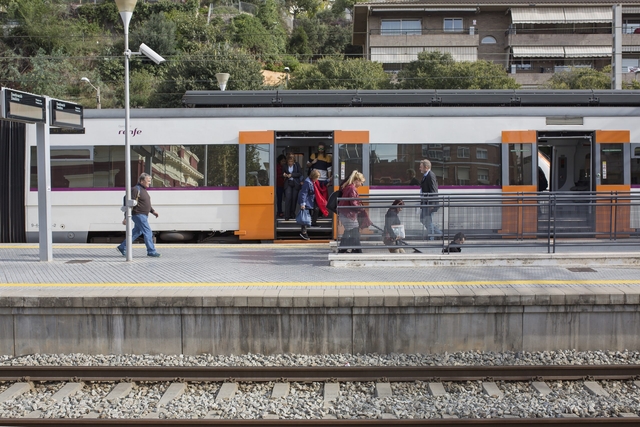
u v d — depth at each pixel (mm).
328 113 17016
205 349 9117
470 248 12172
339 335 9102
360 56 68500
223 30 63969
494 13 58062
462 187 17094
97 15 64000
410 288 9523
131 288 9695
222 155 17031
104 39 59062
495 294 9062
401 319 9117
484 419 6699
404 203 12523
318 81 46906
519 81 56625
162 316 9125
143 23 60656
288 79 55938
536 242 12180
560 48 56719
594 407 7238
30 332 9211
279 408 7309
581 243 12195
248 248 15250
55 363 8922
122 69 54031
